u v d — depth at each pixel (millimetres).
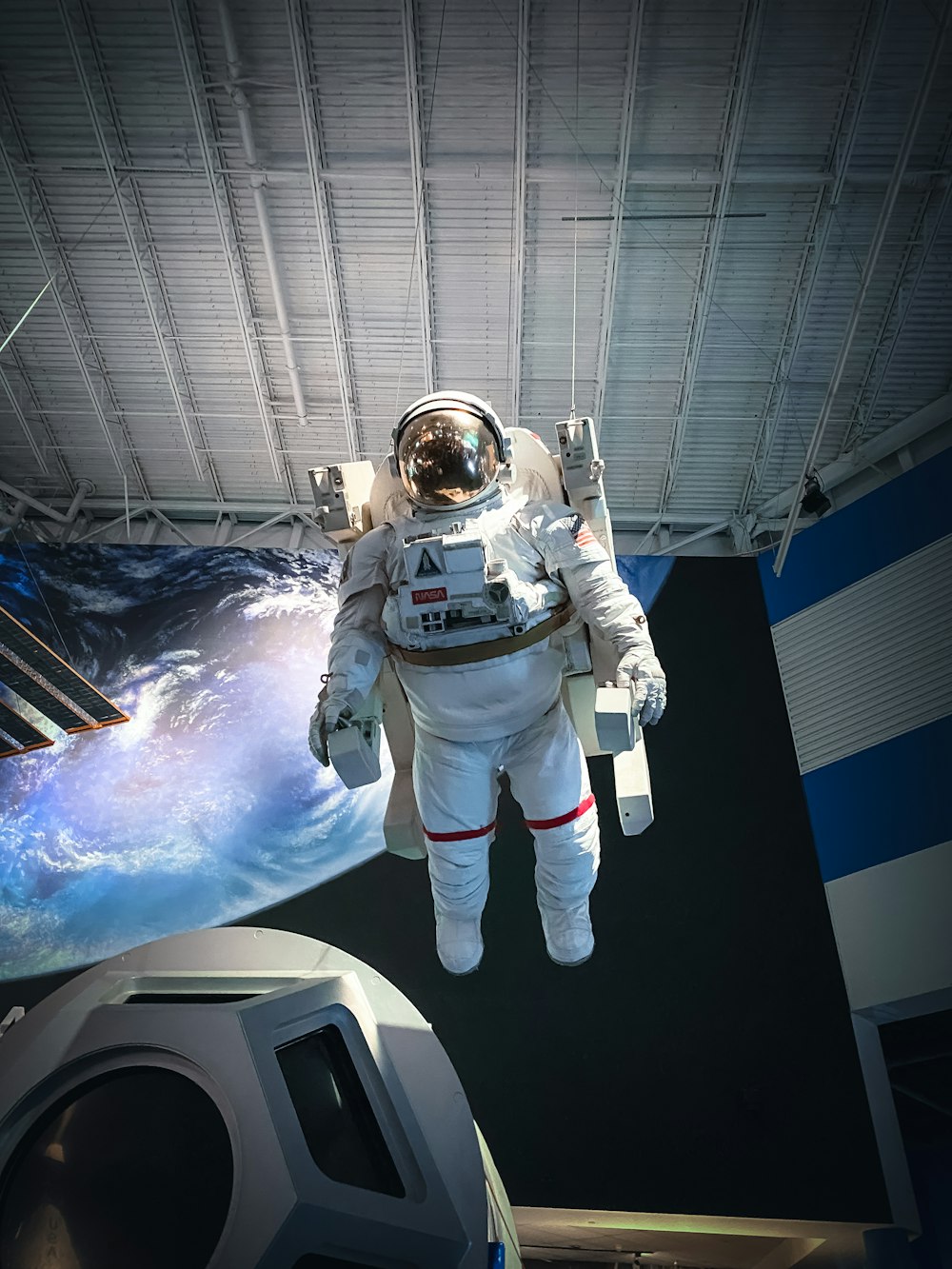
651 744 12477
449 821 5113
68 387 15258
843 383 14656
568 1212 10078
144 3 11672
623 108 12227
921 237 13211
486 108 12305
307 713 12867
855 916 11172
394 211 13227
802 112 12258
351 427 15359
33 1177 3961
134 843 11906
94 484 16406
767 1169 9969
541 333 14344
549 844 5242
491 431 5062
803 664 12969
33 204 13367
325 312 14266
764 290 13812
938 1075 13336
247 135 12508
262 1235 3678
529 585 4934
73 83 12289
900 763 11711
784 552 13633
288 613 13766
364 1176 4121
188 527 16750
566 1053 10594
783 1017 10727
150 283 14070
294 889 11570
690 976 10977
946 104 12125
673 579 13859
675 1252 13227
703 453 15508
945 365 14516
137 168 12969
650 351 14453
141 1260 3756
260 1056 4145
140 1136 4016
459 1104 4461
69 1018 4406
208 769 12422
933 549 12828
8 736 12656
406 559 4816
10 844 11922
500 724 5008
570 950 5301
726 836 11820
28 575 14008
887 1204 9758
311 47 11898
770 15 11492
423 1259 3896
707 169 12750
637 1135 10180
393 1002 4703
